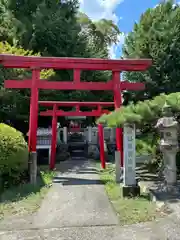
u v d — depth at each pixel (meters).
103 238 3.78
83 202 5.66
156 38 14.48
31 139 7.98
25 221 4.56
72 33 16.48
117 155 7.69
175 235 3.78
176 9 14.62
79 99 16.36
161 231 3.94
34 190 6.72
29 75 12.56
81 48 17.27
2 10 16.02
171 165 5.85
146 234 3.86
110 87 8.21
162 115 6.11
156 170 8.19
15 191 6.53
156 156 8.43
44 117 17.14
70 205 5.46
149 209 4.90
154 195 5.56
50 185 7.51
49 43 15.94
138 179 7.27
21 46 15.12
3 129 7.09
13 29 15.06
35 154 7.49
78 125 24.61
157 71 14.34
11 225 4.38
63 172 10.33
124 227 4.18
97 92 16.88
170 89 14.13
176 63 14.14
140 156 8.91
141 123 6.41
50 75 13.89
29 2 16.03
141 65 8.21
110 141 18.25
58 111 12.27
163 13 15.07
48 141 13.57
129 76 14.93
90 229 4.14
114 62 8.12
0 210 5.14
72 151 19.06
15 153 6.85
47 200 5.86
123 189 5.89
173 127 5.76
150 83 14.35
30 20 15.86
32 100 8.00
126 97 15.16
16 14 15.91
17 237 3.88
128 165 6.01
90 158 16.33
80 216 4.76
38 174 9.23
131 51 15.77
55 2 16.73
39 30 15.36
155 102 6.35
